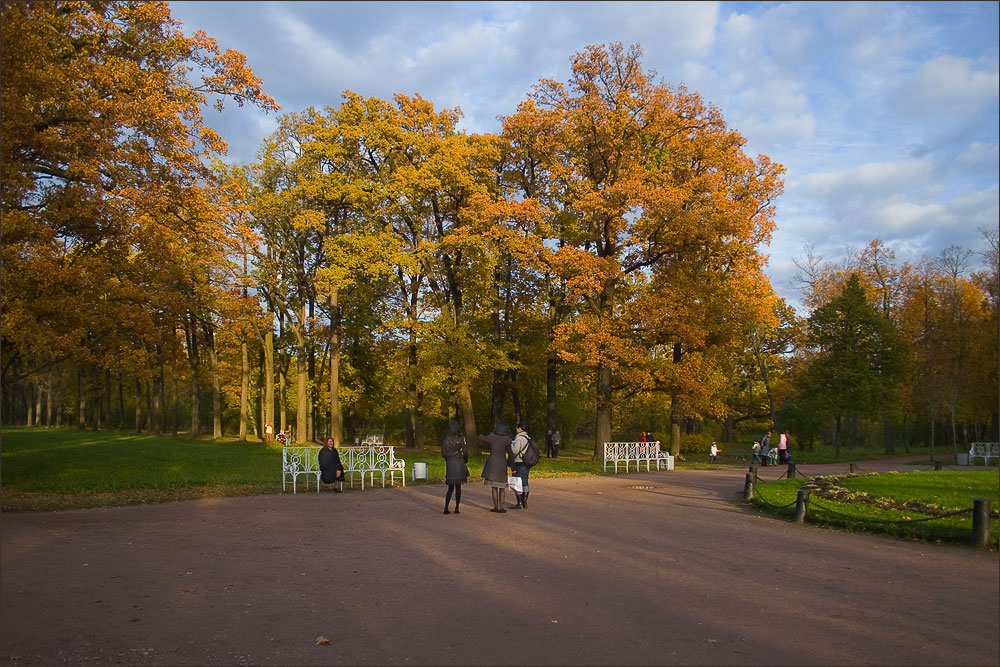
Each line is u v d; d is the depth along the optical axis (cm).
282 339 4419
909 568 904
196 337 4547
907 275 4925
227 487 1841
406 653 552
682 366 3047
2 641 581
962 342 4216
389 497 1686
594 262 2728
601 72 2992
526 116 3022
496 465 1409
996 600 745
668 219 2744
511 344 3416
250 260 3734
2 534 1109
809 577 841
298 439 3869
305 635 598
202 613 663
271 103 2000
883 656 562
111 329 1814
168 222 1945
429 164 3061
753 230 3069
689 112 3039
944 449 5469
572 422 5134
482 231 2972
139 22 1808
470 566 873
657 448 2841
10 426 7031
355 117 3216
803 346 4712
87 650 560
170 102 1817
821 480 1936
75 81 1619
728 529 1214
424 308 3656
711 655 555
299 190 3275
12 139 1520
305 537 1089
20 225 1506
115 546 1005
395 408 3684
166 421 8300
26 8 1531
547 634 601
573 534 1127
